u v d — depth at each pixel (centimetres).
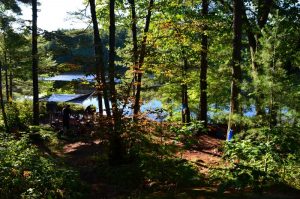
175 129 1238
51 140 2045
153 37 1555
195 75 2395
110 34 1466
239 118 1039
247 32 1911
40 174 945
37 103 2228
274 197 842
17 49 2881
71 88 1527
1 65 2877
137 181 1187
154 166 1134
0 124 2723
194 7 2030
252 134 1012
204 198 891
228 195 884
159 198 945
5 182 902
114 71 1433
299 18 1783
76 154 1730
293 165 1050
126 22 1970
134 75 1479
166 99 2706
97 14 2034
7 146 1312
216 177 1029
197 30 1599
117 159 1397
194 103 2712
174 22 1592
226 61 2241
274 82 962
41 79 3266
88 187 1138
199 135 1933
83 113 2917
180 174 1103
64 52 2114
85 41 2075
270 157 974
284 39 992
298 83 1033
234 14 1502
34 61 2189
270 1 1859
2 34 2783
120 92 1422
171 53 2092
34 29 2167
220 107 2548
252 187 919
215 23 1691
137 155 1363
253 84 1002
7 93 3441
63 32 2139
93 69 1434
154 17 2006
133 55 1512
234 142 1117
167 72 1564
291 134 962
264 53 982
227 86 2234
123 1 1891
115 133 1352
